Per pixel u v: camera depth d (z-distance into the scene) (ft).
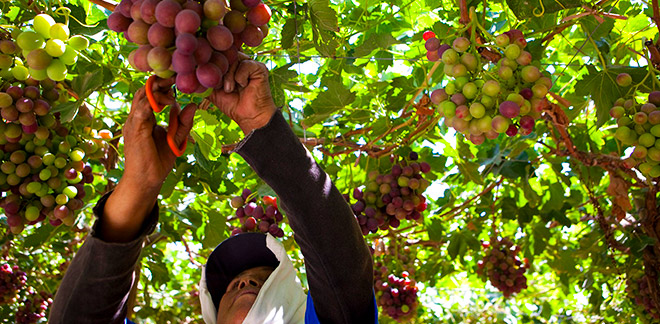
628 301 18.19
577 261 20.47
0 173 7.99
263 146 5.22
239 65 5.27
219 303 7.45
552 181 17.06
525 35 10.19
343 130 14.38
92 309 5.64
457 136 14.14
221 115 12.62
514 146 14.67
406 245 18.43
